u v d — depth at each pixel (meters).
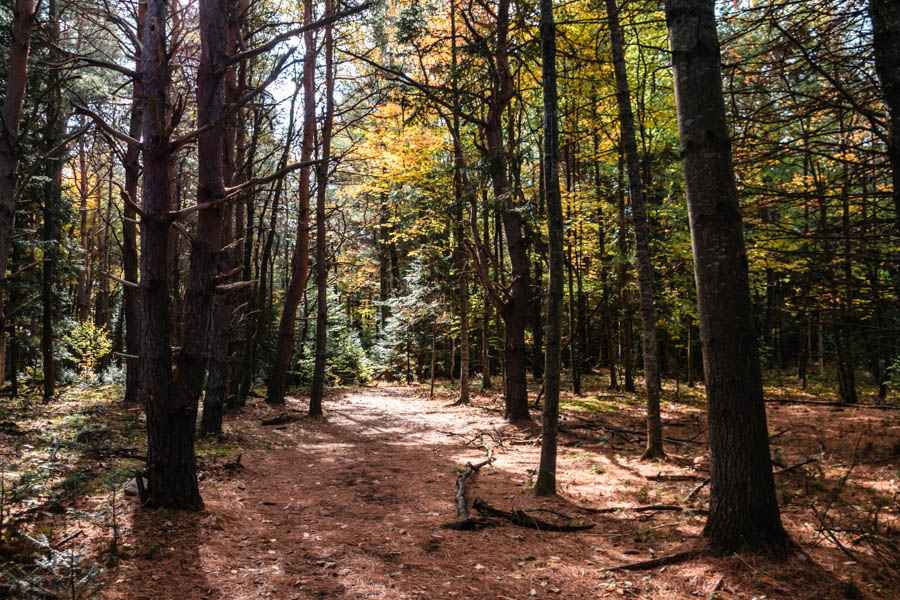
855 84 6.27
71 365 23.84
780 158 6.33
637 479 7.78
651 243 15.46
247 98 5.71
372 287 31.34
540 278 20.81
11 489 5.05
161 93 5.85
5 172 8.11
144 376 5.82
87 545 4.68
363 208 24.98
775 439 10.24
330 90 16.12
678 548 4.87
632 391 18.72
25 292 15.92
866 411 13.62
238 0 9.66
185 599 3.96
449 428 13.39
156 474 5.79
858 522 5.31
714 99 4.65
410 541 5.32
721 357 4.59
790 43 6.15
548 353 7.10
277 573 4.51
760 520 4.47
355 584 4.32
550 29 6.88
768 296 23.55
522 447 10.84
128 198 5.34
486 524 5.82
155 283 5.73
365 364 26.98
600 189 17.23
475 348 28.11
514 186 13.98
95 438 9.62
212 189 6.19
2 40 11.42
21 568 3.96
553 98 6.93
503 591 4.19
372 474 8.49
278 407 17.20
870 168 5.88
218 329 11.93
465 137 16.81
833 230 5.91
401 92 13.51
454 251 18.27
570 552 5.03
